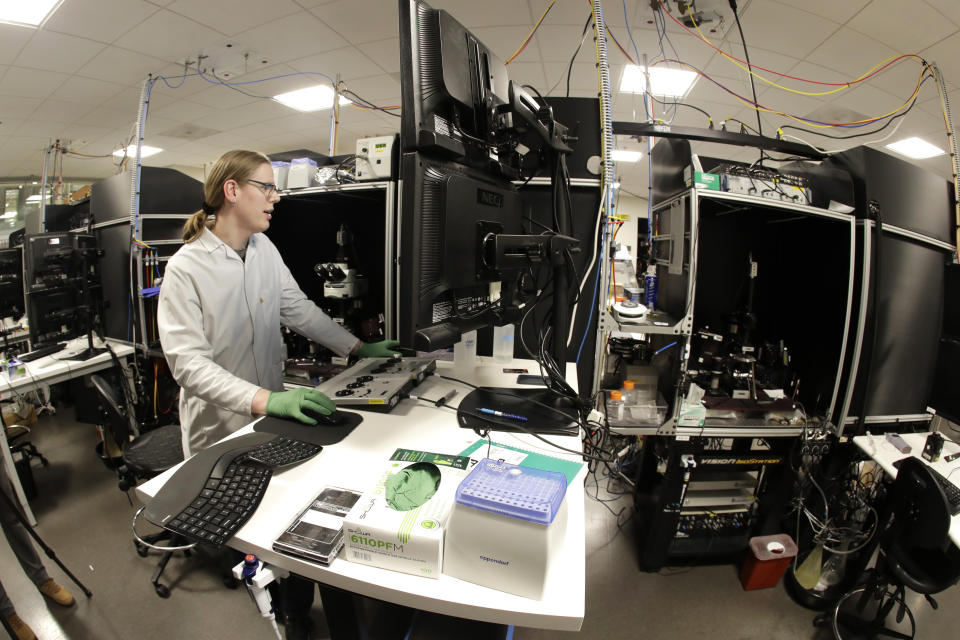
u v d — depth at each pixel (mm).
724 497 1708
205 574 1650
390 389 1130
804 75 3176
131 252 2312
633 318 1352
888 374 1563
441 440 917
